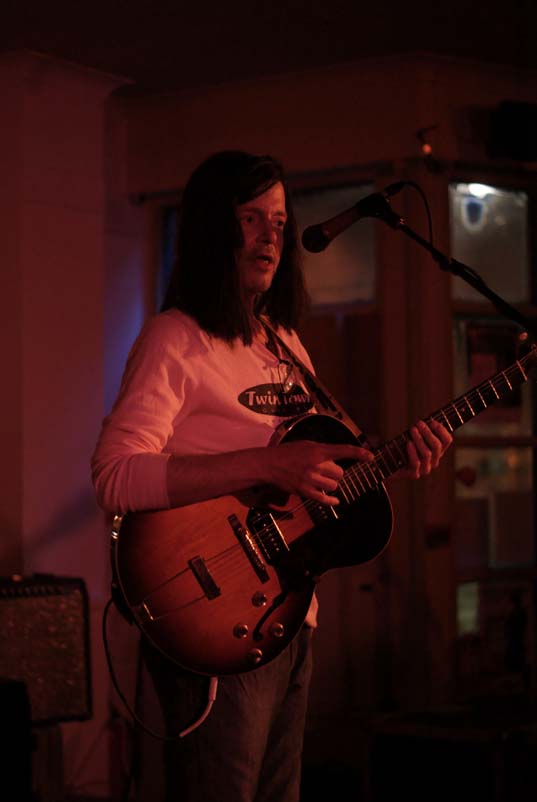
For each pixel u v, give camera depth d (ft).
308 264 15.70
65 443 14.66
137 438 6.23
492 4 12.59
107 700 14.56
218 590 6.40
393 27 13.34
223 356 6.60
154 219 16.47
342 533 6.74
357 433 7.02
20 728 11.49
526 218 15.72
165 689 6.41
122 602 6.33
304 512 6.65
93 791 14.34
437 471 14.61
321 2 12.40
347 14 12.84
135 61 14.37
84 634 13.00
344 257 15.44
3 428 14.33
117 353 16.24
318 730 14.69
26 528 14.16
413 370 14.69
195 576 6.37
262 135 15.56
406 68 14.58
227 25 13.08
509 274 15.56
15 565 14.12
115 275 16.25
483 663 14.93
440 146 14.62
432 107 14.62
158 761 13.26
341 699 14.67
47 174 14.57
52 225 14.62
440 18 13.06
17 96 14.29
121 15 12.67
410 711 12.62
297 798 6.86
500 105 14.66
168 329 6.48
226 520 6.47
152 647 6.37
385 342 14.82
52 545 14.42
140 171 16.31
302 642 6.79
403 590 14.57
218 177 6.76
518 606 15.28
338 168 15.14
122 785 14.07
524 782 11.59
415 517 14.57
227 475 6.15
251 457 6.21
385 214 7.64
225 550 6.44
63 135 14.75
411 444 6.88
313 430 6.75
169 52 14.03
